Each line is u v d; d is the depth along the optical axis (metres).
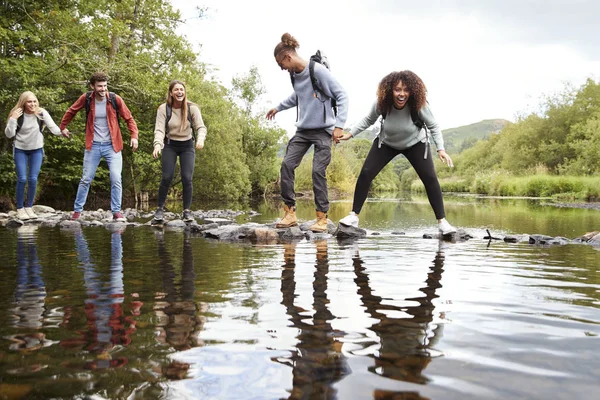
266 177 28.05
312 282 1.76
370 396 0.73
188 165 5.41
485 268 2.14
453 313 1.28
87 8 11.30
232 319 1.21
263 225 4.59
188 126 5.29
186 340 1.03
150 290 1.60
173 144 5.30
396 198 19.98
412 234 4.15
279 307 1.35
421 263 2.30
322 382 0.79
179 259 2.42
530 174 28.23
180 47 15.46
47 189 12.00
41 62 10.15
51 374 0.83
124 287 1.66
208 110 17.67
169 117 5.14
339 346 0.98
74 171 11.28
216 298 1.47
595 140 22.62
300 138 4.31
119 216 5.37
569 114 29.94
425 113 3.92
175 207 11.90
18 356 0.92
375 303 1.41
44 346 0.99
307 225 4.57
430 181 3.96
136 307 1.35
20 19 10.24
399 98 3.77
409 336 1.06
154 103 13.01
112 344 1.00
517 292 1.59
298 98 4.29
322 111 4.18
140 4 15.08
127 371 0.84
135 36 15.23
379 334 1.08
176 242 3.32
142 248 2.92
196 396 0.74
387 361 0.89
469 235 3.83
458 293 1.56
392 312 1.29
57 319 1.21
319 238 3.78
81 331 1.10
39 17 10.36
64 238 3.53
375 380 0.80
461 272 2.02
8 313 1.27
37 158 5.68
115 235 3.82
